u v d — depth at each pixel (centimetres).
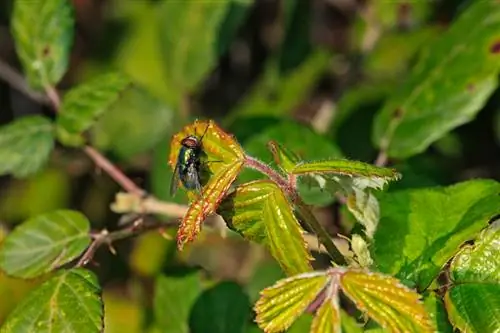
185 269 36
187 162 30
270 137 36
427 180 36
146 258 40
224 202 29
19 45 37
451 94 36
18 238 33
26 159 37
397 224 31
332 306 27
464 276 30
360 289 27
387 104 37
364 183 29
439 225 31
